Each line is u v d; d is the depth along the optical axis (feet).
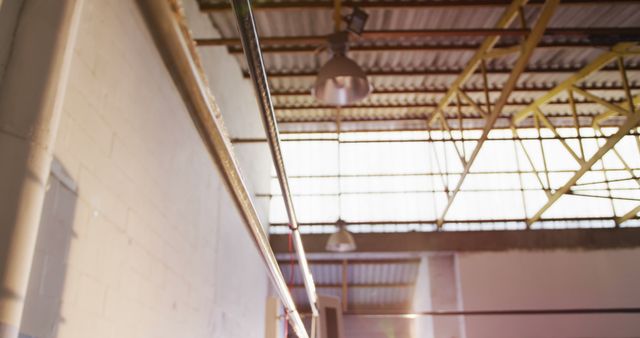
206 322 16.38
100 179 8.59
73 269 7.62
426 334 38.99
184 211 13.97
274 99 36.32
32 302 6.59
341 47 19.67
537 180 38.75
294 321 13.97
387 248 37.50
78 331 7.79
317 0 25.77
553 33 26.86
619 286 36.63
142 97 10.77
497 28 27.07
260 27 28.07
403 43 30.83
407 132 40.16
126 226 9.70
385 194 38.81
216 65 22.91
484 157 39.45
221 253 18.95
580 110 38.40
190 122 14.60
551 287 36.81
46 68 4.84
